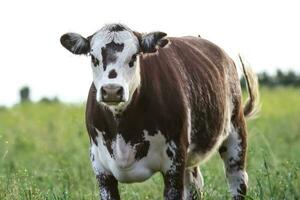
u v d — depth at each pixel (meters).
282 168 18.25
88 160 21.78
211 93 14.94
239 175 16.34
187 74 14.43
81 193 17.02
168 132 13.59
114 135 13.50
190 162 14.95
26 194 15.49
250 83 17.27
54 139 28.12
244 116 17.08
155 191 17.41
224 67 16.05
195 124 14.43
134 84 12.99
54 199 15.23
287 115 36.22
